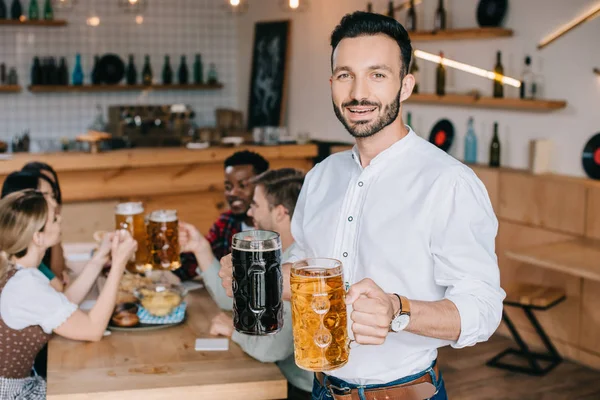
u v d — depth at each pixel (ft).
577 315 14.12
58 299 7.76
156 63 25.21
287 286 5.48
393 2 18.17
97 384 6.54
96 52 24.32
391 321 4.21
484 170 15.74
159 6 24.95
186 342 7.75
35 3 23.13
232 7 18.01
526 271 15.05
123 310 8.23
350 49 4.82
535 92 14.92
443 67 16.99
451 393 12.67
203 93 25.99
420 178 5.12
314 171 6.16
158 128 21.20
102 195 17.67
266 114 23.75
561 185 14.11
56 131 24.06
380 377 5.40
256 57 24.26
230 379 6.66
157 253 7.57
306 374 8.31
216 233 11.69
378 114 4.87
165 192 18.31
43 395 8.16
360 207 5.44
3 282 7.81
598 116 13.75
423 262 5.10
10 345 7.69
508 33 15.15
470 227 4.87
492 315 4.69
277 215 8.39
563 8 14.14
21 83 23.47
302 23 21.84
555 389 12.87
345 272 5.53
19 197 8.02
